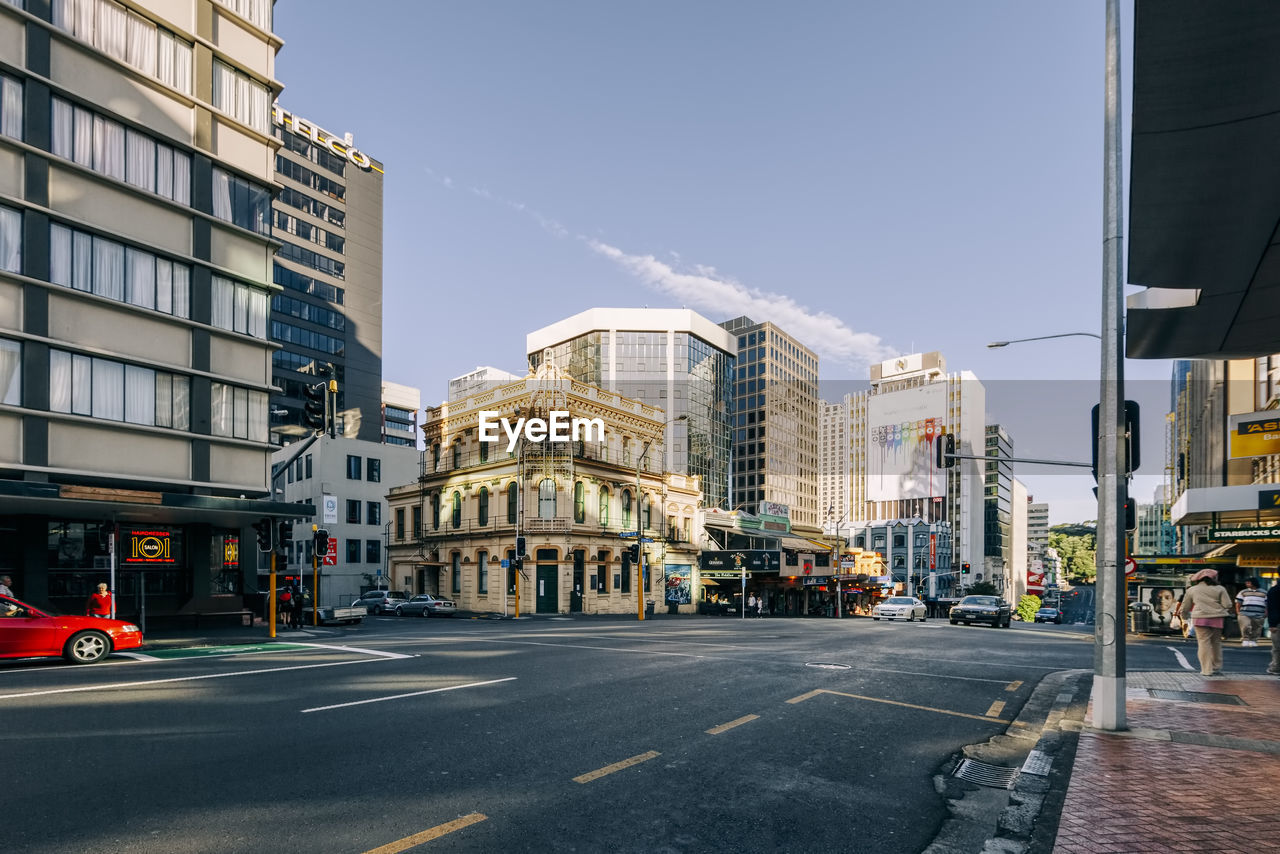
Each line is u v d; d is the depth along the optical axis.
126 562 22.80
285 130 88.56
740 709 9.34
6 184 18.59
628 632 22.83
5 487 16.98
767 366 136.88
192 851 4.75
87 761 6.77
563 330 115.81
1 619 13.23
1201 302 11.09
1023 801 5.73
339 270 93.19
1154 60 6.43
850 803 5.93
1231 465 35.59
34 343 18.92
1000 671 13.17
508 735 7.83
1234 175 7.93
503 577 42.03
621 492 47.00
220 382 23.53
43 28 19.45
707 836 5.16
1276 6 5.71
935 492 138.62
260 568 35.66
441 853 4.77
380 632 23.16
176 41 22.83
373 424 95.00
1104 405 8.50
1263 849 4.64
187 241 22.80
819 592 63.53
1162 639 24.02
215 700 9.76
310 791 5.95
